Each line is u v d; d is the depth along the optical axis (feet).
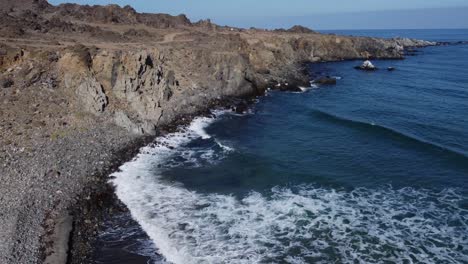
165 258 68.18
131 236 74.08
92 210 80.94
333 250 71.77
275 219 81.41
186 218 81.00
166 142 123.85
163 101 145.89
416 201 89.15
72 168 94.68
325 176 101.55
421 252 71.10
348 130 140.05
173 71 162.20
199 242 73.00
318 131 140.15
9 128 104.17
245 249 71.46
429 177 100.78
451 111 166.50
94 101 122.42
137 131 121.29
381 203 88.33
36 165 91.97
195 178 100.32
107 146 109.70
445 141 127.54
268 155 116.78
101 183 92.63
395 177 101.19
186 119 143.84
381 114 162.61
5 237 65.31
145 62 141.38
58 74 127.95
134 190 91.97
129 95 133.39
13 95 116.47
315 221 80.79
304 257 69.87
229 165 109.09
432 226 79.15
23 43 145.07
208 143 125.90
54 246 66.28
